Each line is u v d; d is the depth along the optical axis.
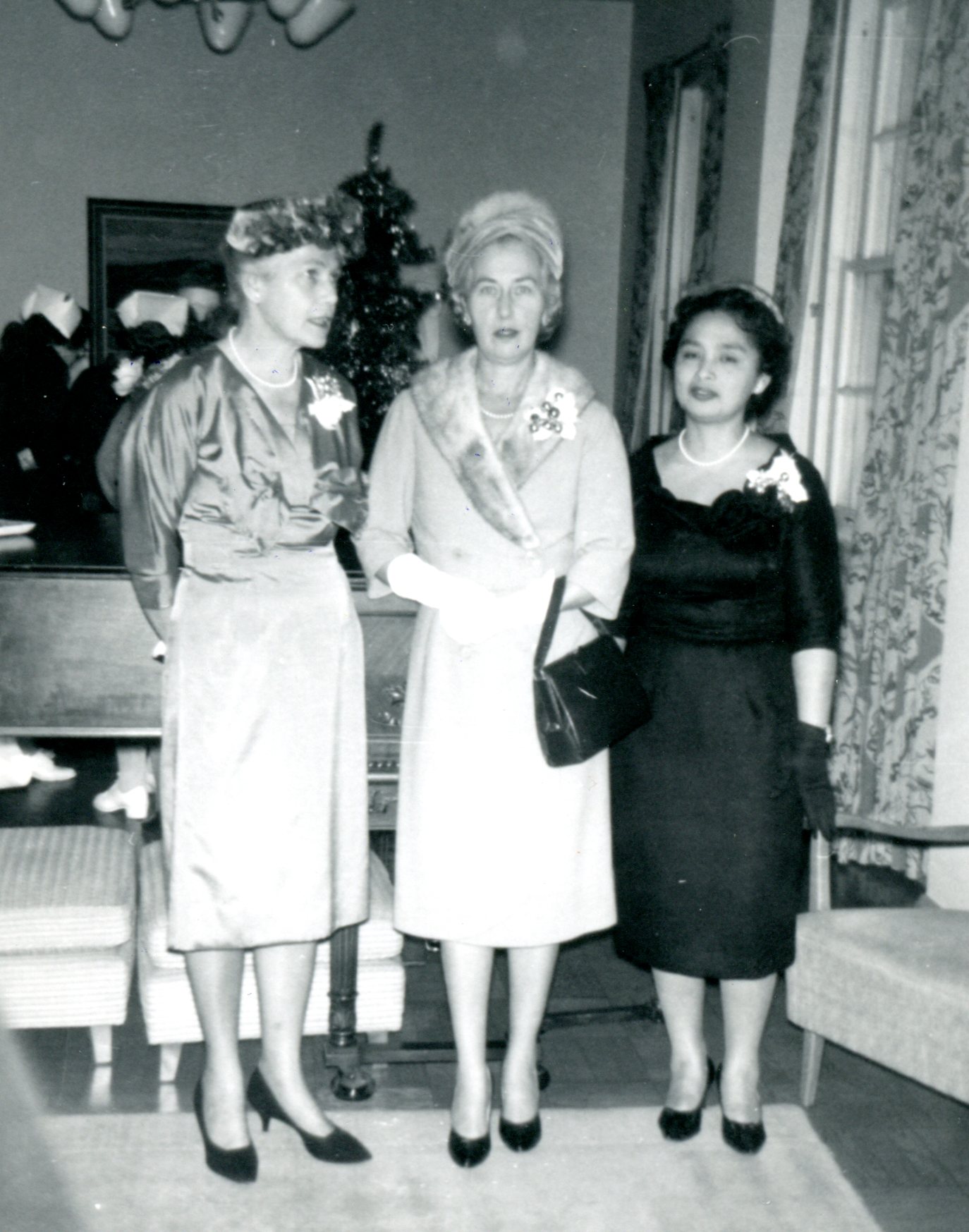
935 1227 2.66
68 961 3.03
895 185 5.36
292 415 2.52
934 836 2.97
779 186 6.06
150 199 8.36
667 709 2.73
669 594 2.72
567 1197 2.71
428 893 2.67
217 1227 2.57
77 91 8.21
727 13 6.57
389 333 6.25
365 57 8.38
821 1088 3.21
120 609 2.95
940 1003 2.68
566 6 8.43
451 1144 2.80
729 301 2.66
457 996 2.76
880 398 4.63
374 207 6.20
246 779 2.54
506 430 2.61
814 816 2.70
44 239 8.31
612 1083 3.19
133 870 3.31
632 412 8.06
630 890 2.80
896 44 5.42
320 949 3.08
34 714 2.94
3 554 3.19
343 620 2.60
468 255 2.55
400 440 2.66
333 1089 3.06
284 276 2.40
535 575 2.61
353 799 2.68
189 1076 3.14
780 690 2.73
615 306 8.80
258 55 8.29
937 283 4.26
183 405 2.46
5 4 8.08
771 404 2.87
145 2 8.12
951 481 4.23
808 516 2.69
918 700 4.39
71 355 5.81
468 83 8.49
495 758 2.63
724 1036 3.44
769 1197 2.73
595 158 8.64
